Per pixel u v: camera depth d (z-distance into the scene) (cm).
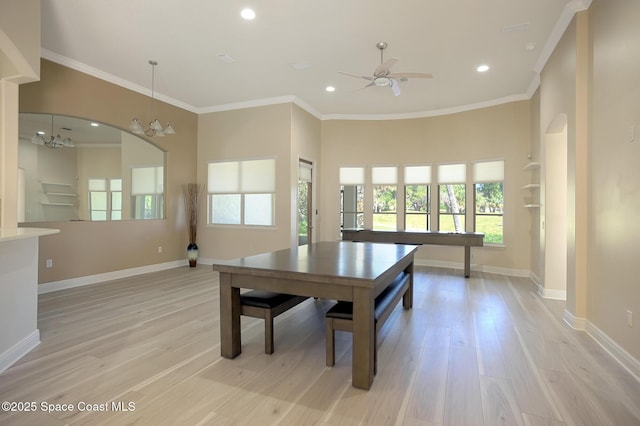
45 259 462
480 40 405
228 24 375
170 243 644
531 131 579
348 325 245
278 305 281
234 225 670
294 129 633
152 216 618
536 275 548
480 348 286
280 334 320
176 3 338
